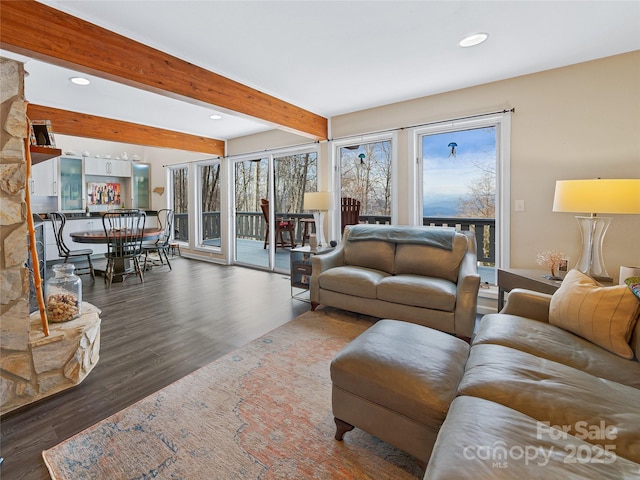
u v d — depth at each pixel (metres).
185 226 7.20
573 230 2.85
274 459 1.44
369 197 4.17
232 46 2.42
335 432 1.61
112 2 1.88
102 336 2.74
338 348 2.52
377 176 4.09
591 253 2.47
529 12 2.02
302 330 2.88
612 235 2.67
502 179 3.16
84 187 6.71
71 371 1.97
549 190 2.92
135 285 4.48
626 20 2.11
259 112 3.28
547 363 1.38
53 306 2.05
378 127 3.89
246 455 1.46
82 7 1.93
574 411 1.07
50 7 1.88
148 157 7.77
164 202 7.41
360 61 2.69
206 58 2.61
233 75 2.94
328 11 2.00
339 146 4.36
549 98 2.88
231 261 6.08
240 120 4.54
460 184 3.51
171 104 3.73
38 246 2.48
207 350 2.49
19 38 1.77
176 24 2.12
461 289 2.56
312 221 4.97
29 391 1.83
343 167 4.36
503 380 1.24
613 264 2.68
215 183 6.40
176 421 1.68
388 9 1.98
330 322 3.07
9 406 1.77
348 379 1.47
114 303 3.65
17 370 1.79
